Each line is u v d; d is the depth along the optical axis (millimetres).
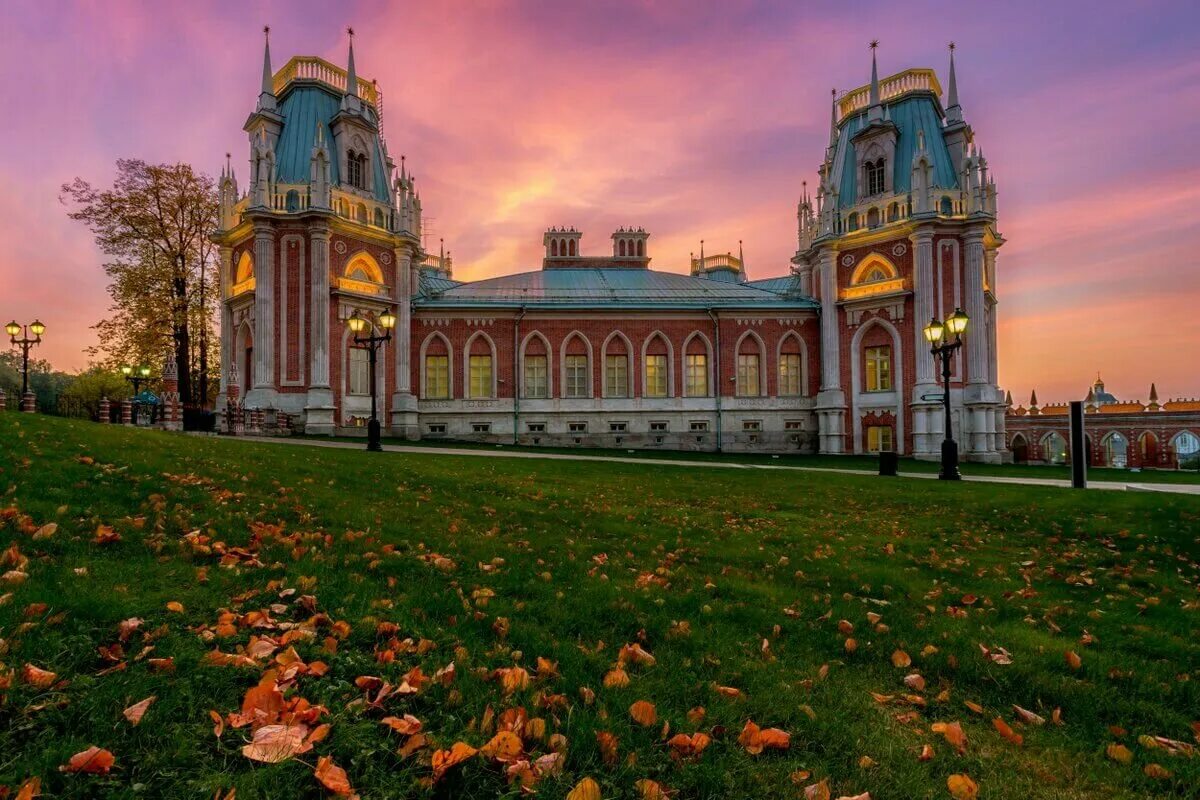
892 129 44000
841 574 8242
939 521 13406
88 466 10375
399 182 42344
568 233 58125
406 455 22859
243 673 4090
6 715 3381
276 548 7328
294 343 36406
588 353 46000
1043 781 3639
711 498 16109
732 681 4684
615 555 8797
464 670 4406
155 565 6207
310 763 3260
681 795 3316
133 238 42344
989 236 43906
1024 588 7945
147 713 3506
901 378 41938
